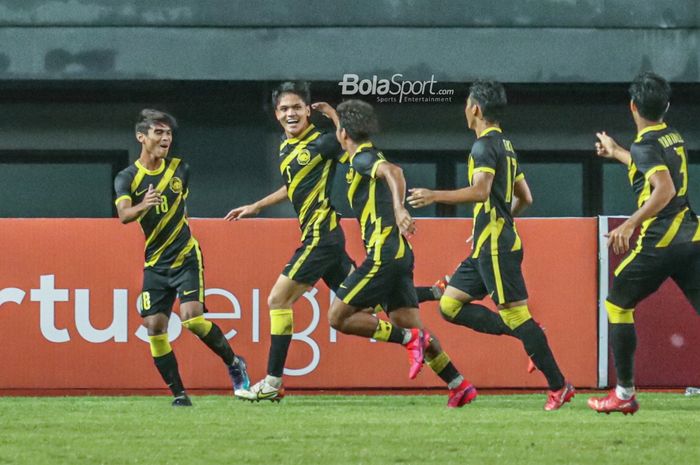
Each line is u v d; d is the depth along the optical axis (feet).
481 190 71.67
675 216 67.67
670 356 92.68
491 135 73.97
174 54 154.40
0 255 91.04
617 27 156.25
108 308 91.45
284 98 79.51
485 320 81.05
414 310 78.84
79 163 162.81
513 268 75.00
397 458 54.24
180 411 76.59
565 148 164.14
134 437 62.08
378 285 76.59
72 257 91.45
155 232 80.12
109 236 91.61
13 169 162.50
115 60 154.10
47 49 153.48
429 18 156.35
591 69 156.46
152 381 91.45
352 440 60.23
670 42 156.25
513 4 156.35
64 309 91.35
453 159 161.58
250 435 62.59
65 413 75.36
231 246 92.17
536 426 66.39
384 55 156.56
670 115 163.43
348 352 92.07
